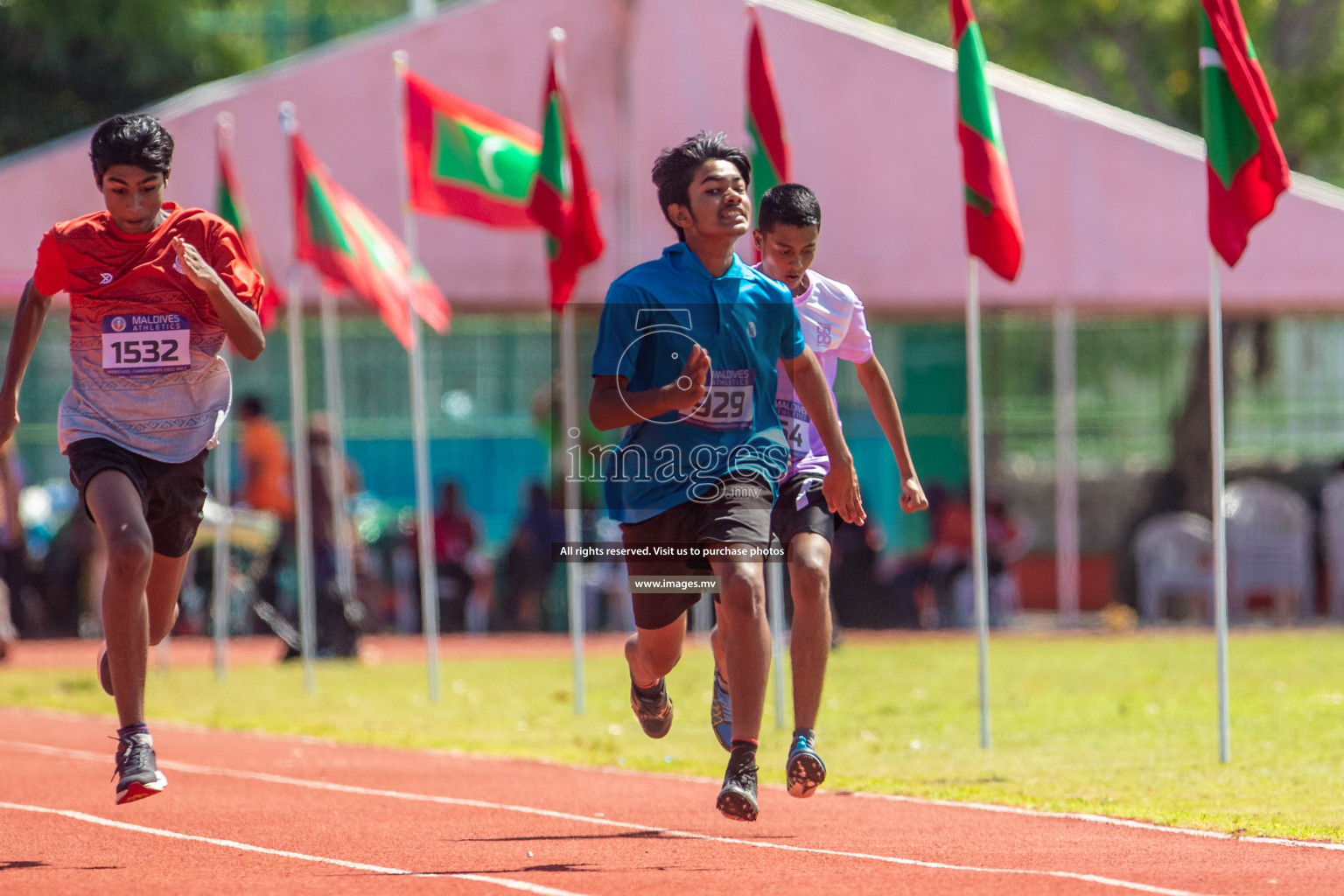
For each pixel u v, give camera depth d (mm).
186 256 19078
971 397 33062
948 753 31266
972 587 71375
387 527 78688
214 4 101500
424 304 47188
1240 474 83000
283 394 87875
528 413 89125
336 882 17375
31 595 69875
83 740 33844
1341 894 16359
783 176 37031
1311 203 68312
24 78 94000
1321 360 86875
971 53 32656
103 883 17375
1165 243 68312
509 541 75312
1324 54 92062
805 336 22516
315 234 45938
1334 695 40406
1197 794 25047
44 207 64188
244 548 67188
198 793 25594
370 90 65875
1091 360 87625
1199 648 56531
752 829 21875
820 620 19938
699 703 41500
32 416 82375
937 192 67688
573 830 21703
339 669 53125
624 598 72750
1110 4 91125
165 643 55062
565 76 66250
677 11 66750
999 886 16875
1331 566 71875
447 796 25297
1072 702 40000
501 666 54250
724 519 19375
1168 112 94812
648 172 66750
